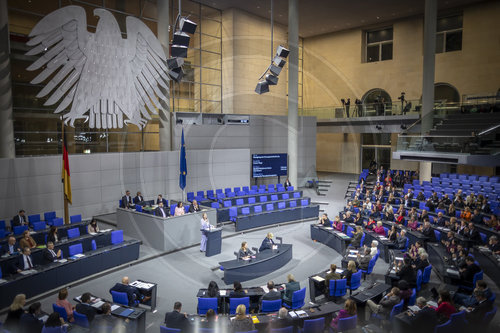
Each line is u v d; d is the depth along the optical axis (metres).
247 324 6.84
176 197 20.84
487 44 24.30
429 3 21.38
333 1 24.16
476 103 22.55
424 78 21.73
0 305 8.72
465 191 18.78
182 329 6.96
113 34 17.89
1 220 14.38
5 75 14.85
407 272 9.54
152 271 11.78
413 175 25.06
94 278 11.02
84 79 16.91
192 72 24.50
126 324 7.18
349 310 7.39
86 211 17.55
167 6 20.52
